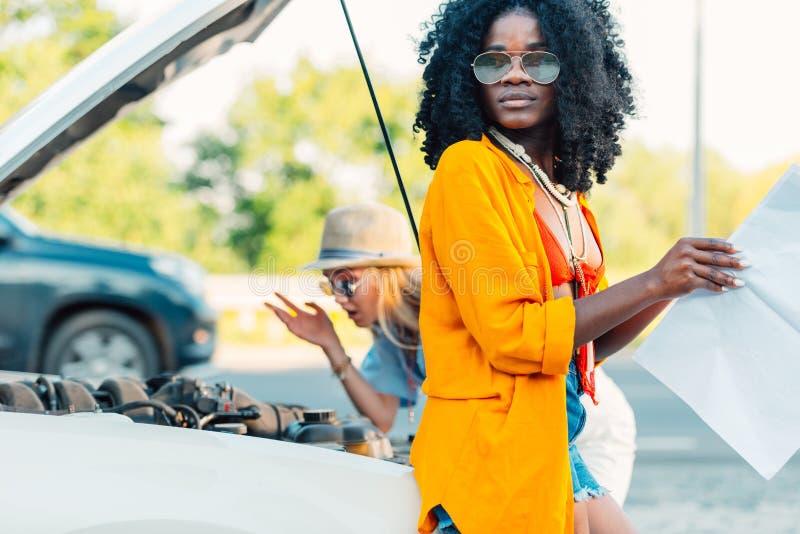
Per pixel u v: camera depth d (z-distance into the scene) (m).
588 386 2.15
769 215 1.92
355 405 3.15
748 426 1.90
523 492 1.86
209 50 2.35
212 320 8.25
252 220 20.94
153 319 8.00
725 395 1.92
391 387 3.19
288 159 20.86
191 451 1.84
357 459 1.96
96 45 15.87
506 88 2.11
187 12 1.96
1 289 7.69
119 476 1.77
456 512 1.86
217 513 1.78
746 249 1.92
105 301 7.91
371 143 19.11
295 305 3.14
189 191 21.06
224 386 2.72
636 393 10.73
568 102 2.12
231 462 1.84
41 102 1.95
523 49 2.11
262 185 20.98
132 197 18.17
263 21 2.36
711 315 1.94
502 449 1.87
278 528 1.80
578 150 2.21
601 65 2.16
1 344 7.69
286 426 2.65
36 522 1.71
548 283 1.98
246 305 14.83
